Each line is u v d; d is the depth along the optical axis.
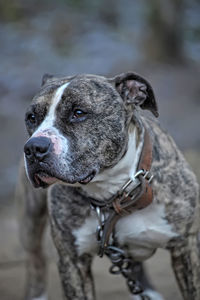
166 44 19.42
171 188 5.68
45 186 5.38
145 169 5.58
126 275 6.15
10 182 13.17
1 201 12.23
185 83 17.67
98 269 8.59
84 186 5.60
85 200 5.69
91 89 5.41
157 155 5.73
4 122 16.42
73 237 5.76
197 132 14.93
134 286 6.23
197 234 5.88
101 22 25.48
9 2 26.55
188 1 25.31
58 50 22.20
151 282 7.30
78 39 23.20
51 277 8.55
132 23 25.16
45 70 20.42
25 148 5.17
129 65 19.59
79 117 5.31
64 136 5.23
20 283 8.32
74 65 20.69
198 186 5.96
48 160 5.11
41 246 7.71
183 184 5.77
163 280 7.95
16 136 15.55
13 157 14.53
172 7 19.14
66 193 5.72
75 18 24.94
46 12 26.62
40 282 7.75
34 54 21.92
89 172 5.32
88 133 5.31
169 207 5.64
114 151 5.43
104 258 9.06
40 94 5.48
